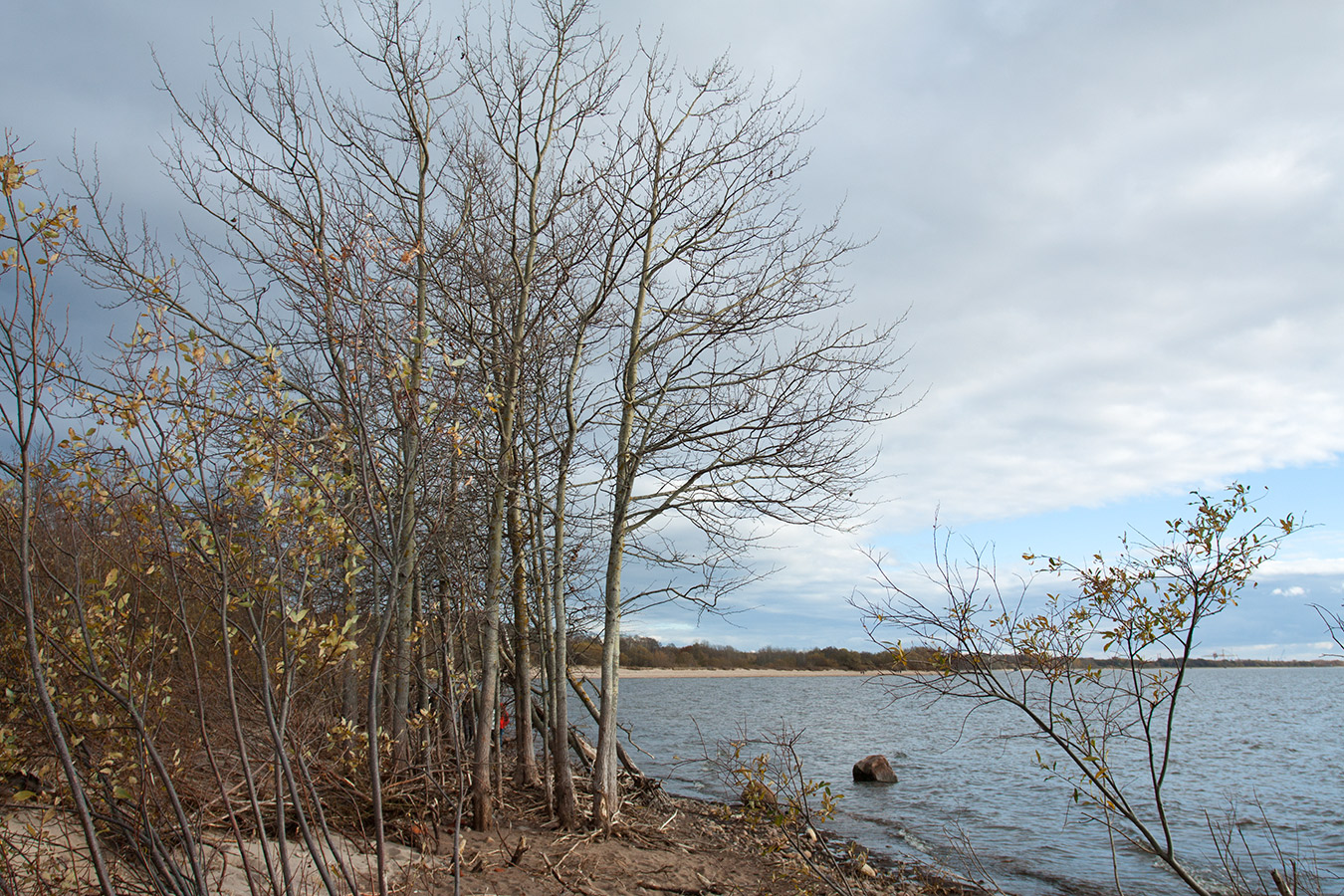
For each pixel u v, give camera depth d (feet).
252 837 20.97
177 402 13.25
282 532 14.20
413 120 36.65
